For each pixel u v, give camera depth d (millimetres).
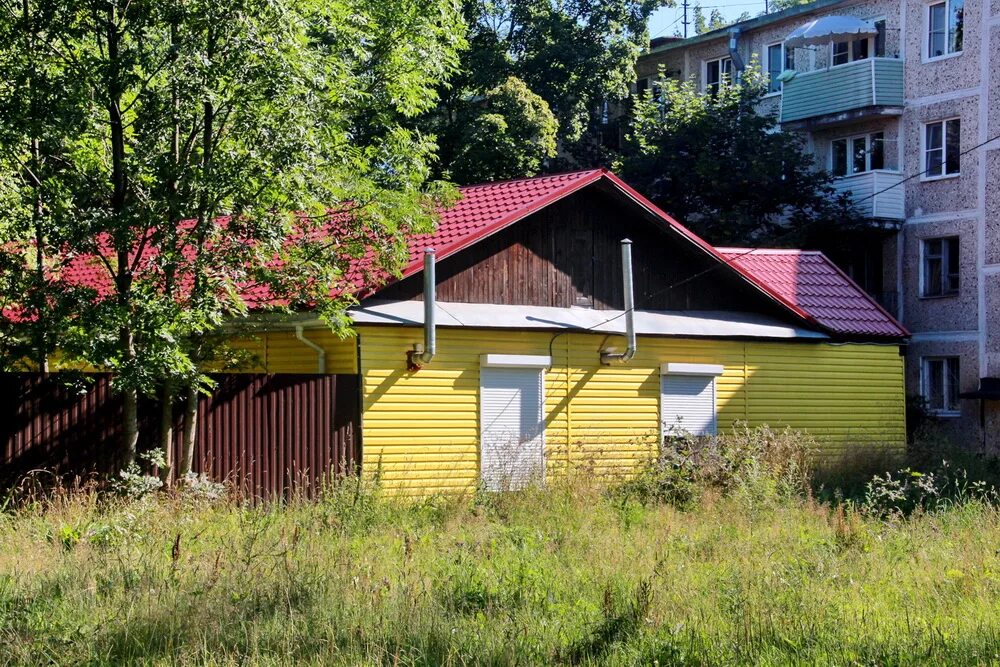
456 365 17562
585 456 18312
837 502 15602
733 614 8461
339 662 7238
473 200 19797
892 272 30719
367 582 9180
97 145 13797
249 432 15109
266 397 15336
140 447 14078
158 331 12633
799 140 31734
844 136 32312
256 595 8594
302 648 7504
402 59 15133
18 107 12625
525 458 18156
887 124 31141
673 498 15859
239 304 13367
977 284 28750
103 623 7863
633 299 19750
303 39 13461
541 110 31766
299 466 15562
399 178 14953
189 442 14234
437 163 31672
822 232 30344
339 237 14617
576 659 7500
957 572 9992
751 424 20938
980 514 13898
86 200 13031
